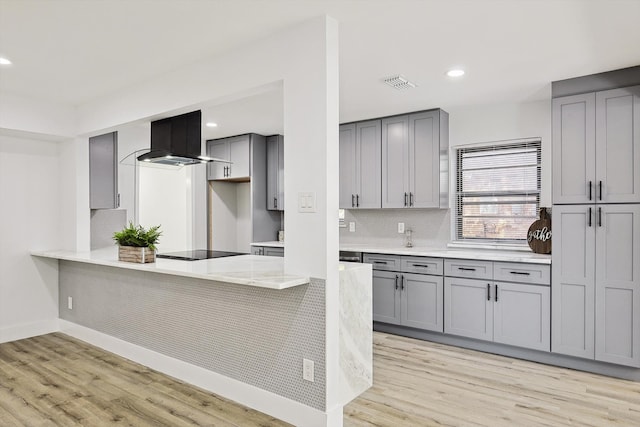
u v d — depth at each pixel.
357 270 2.74
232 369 2.74
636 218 3.00
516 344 3.47
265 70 2.54
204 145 6.02
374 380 3.01
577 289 3.21
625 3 2.12
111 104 3.67
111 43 2.62
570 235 3.24
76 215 4.12
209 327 2.87
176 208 6.07
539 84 3.43
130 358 3.45
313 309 2.34
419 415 2.50
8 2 2.11
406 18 2.29
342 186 4.89
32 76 3.21
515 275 3.47
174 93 3.10
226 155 5.76
